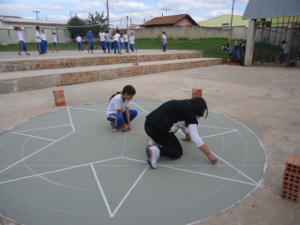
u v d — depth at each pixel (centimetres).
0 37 2519
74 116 446
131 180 248
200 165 277
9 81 627
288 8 1172
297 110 498
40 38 1160
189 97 600
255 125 408
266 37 2109
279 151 315
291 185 210
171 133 274
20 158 293
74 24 3422
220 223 190
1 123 410
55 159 291
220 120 431
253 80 877
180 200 217
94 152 308
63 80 740
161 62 1164
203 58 1507
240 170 267
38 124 405
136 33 3162
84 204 212
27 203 213
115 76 880
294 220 192
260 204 212
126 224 189
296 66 1351
